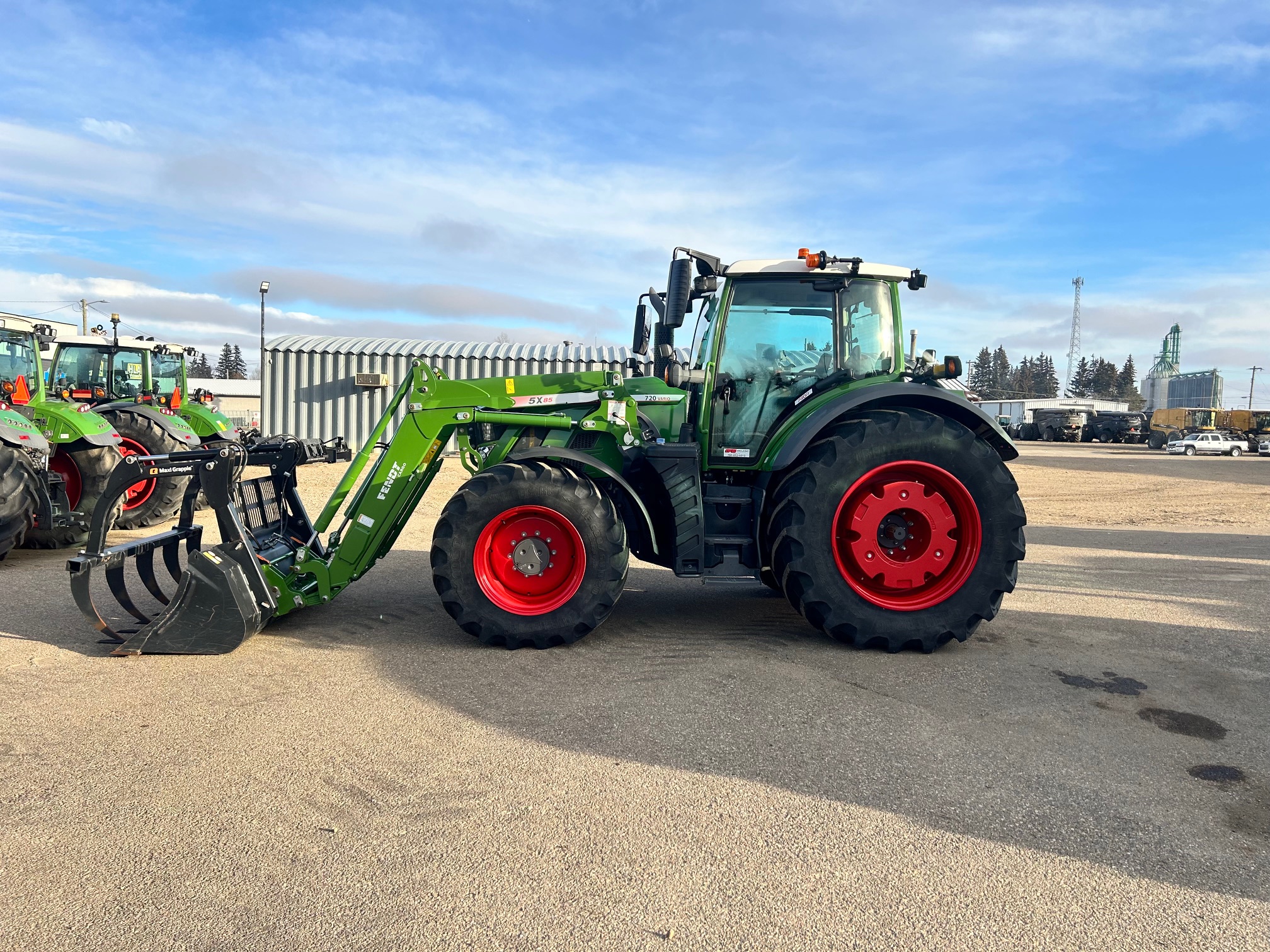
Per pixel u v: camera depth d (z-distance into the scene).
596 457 4.66
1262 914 2.00
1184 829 2.40
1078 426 44.84
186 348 11.76
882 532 4.24
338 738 2.98
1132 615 5.03
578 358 17.67
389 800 2.51
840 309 4.67
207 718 3.17
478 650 4.12
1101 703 3.43
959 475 4.17
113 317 10.77
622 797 2.54
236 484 4.51
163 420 8.69
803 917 1.96
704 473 4.77
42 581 5.71
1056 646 4.31
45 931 1.89
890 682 3.69
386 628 4.53
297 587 4.41
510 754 2.85
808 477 4.16
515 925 1.92
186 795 2.54
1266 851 2.28
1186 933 1.92
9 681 3.59
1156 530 9.48
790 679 3.70
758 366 4.65
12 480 6.05
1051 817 2.46
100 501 4.05
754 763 2.80
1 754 2.83
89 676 3.66
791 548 4.14
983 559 4.16
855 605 4.14
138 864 2.16
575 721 3.16
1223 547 7.96
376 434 4.59
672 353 4.57
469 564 4.09
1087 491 14.79
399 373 17.56
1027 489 15.14
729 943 1.87
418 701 3.38
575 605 4.11
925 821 2.42
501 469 4.16
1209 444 32.75
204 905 1.98
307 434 17.36
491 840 2.29
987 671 3.86
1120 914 1.99
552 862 2.18
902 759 2.85
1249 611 5.14
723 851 2.25
